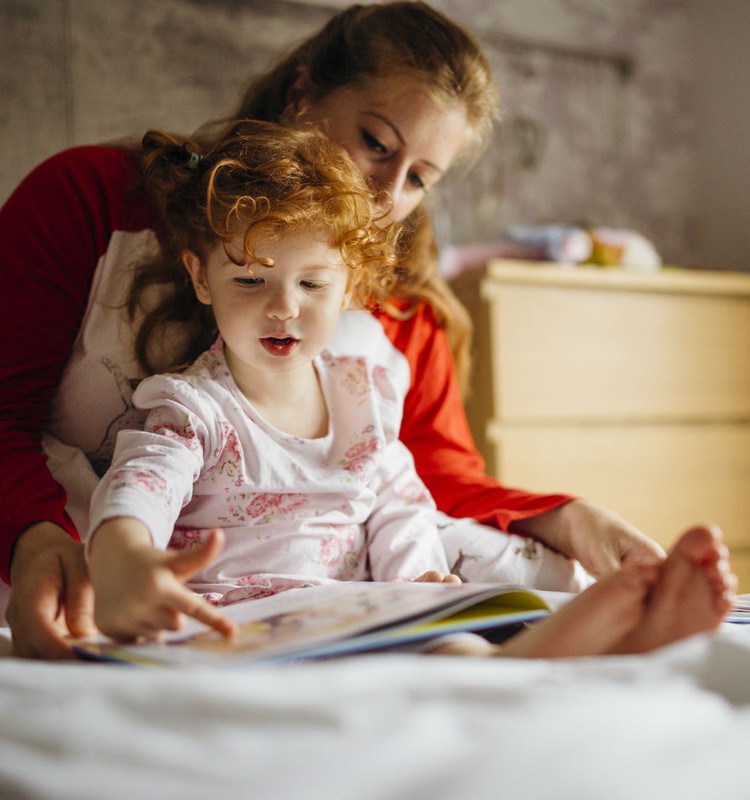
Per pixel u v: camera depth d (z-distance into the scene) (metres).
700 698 0.39
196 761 0.34
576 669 0.44
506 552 1.01
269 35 2.32
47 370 1.00
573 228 2.46
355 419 0.98
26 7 2.09
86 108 2.13
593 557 0.98
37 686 0.43
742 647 0.45
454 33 1.15
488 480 1.16
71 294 1.01
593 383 2.13
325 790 0.31
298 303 0.86
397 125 1.07
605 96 2.78
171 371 0.96
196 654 0.53
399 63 1.07
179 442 0.81
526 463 2.03
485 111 1.17
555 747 0.33
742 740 0.35
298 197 0.85
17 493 0.81
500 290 2.03
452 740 0.34
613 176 2.77
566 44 2.72
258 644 0.53
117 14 2.17
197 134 1.17
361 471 0.94
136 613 0.58
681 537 0.56
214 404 0.88
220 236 0.85
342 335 1.09
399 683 0.40
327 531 0.91
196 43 2.24
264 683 0.39
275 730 0.36
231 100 2.27
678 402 2.25
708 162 2.88
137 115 2.18
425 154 1.10
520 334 2.04
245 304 0.85
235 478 0.87
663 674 0.43
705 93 2.89
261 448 0.89
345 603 0.64
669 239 2.86
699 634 0.56
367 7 1.19
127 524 0.65
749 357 2.36
